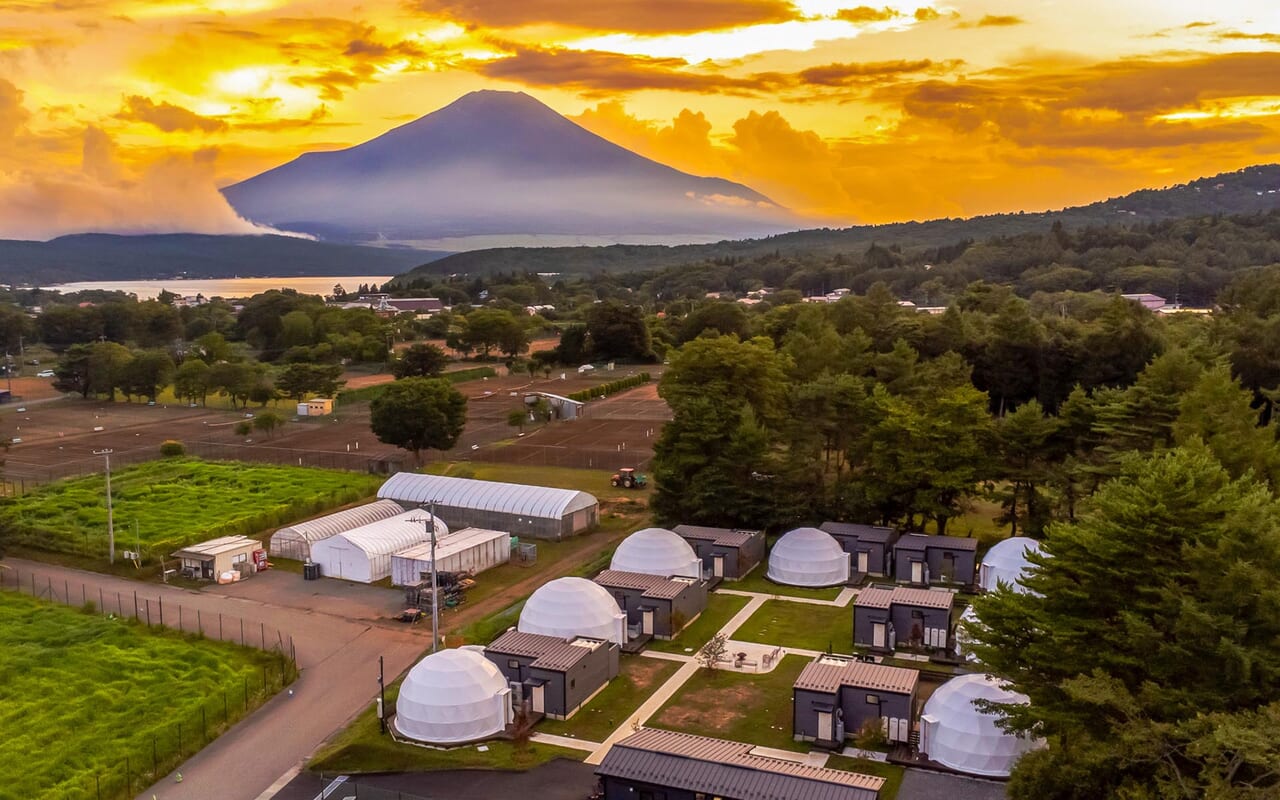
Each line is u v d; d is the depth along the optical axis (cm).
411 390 13300
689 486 10012
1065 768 4072
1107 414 8969
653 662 6912
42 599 8338
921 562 8612
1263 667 3878
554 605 7025
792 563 8681
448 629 7538
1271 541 4134
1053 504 9369
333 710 6178
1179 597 4147
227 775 5388
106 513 10838
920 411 10450
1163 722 3931
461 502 10525
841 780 4653
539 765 5422
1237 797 3275
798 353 14938
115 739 5716
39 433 16612
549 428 16450
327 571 9000
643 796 4831
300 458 14162
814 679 5794
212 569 8825
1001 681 5469
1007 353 15612
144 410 19338
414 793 5159
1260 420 12612
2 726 5909
